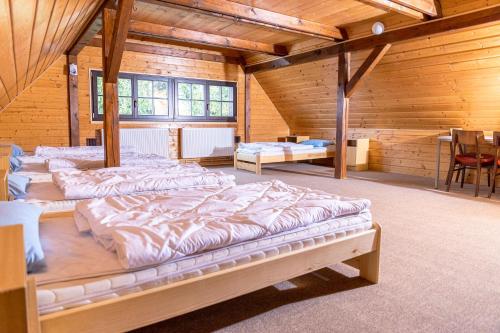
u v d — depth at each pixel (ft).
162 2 12.70
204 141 24.35
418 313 5.71
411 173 21.06
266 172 21.77
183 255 4.47
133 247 4.16
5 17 4.30
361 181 18.48
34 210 5.14
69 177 8.76
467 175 18.33
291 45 21.09
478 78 15.43
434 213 12.01
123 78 21.47
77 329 3.75
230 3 13.76
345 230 6.32
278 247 5.46
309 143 24.02
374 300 6.14
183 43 22.85
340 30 17.31
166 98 23.09
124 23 9.76
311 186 16.88
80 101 20.35
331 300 6.13
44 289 3.71
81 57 20.12
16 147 14.53
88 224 5.33
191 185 8.86
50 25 7.30
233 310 5.78
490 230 10.15
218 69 24.84
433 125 19.67
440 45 15.19
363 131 23.77
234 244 4.99
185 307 4.49
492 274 7.20
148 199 6.62
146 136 22.07
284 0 13.70
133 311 4.09
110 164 12.13
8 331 2.30
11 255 2.72
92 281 3.95
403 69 17.52
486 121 17.12
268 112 27.58
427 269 7.43
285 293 6.38
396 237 9.48
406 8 12.88
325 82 22.08
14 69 8.42
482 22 12.53
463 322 5.46
